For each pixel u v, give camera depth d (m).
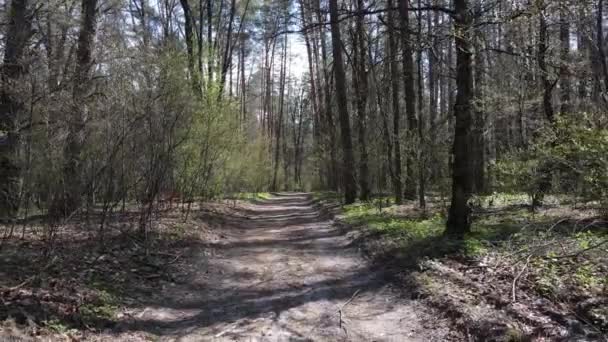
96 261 7.67
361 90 21.34
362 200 21.09
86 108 7.98
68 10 12.22
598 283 5.82
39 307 5.29
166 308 6.61
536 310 5.32
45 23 11.23
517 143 16.73
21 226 9.55
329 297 7.30
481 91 13.73
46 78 7.75
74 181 8.05
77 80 8.32
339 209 19.70
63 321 5.23
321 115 35.69
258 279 8.52
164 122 9.90
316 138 37.09
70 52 10.28
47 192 7.79
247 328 5.88
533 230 7.04
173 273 8.38
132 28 14.72
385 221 13.28
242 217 19.39
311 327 5.93
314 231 15.02
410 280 7.44
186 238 11.28
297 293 7.55
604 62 13.92
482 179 17.53
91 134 8.18
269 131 55.41
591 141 6.39
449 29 9.15
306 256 10.64
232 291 7.69
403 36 10.93
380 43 24.06
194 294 7.42
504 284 6.36
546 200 12.54
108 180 9.09
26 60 7.89
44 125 7.40
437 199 17.86
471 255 8.02
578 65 11.58
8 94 7.66
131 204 12.05
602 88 11.15
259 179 34.75
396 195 18.09
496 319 5.20
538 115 15.02
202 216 15.32
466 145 9.79
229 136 16.45
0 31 9.34
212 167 16.02
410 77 17.47
